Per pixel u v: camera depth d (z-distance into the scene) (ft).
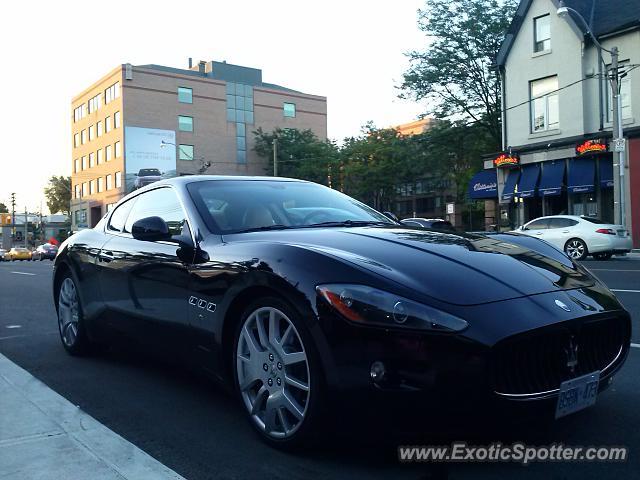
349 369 8.68
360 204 15.56
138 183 103.35
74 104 225.56
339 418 8.88
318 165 158.10
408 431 8.45
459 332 8.30
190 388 13.98
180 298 12.08
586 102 78.18
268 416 10.16
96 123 207.82
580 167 78.84
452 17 98.99
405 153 128.77
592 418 11.47
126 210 15.88
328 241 10.67
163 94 193.06
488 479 9.01
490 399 8.27
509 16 96.32
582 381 9.23
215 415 12.07
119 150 192.13
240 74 213.25
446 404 8.23
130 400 13.12
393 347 8.41
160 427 11.46
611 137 74.43
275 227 12.52
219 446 10.44
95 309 15.65
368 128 139.44
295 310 9.45
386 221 14.39
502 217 88.53
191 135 197.47
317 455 9.90
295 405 9.62
